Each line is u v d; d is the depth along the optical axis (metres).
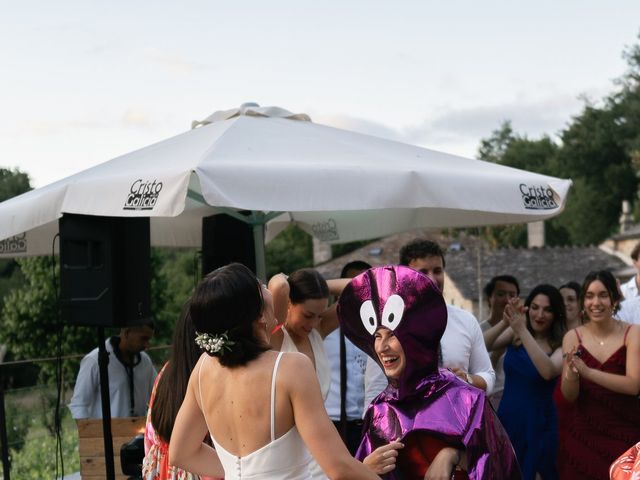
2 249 7.41
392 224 8.10
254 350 2.83
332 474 2.71
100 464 5.99
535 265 44.31
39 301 19.09
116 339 7.02
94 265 5.70
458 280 43.47
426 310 3.05
